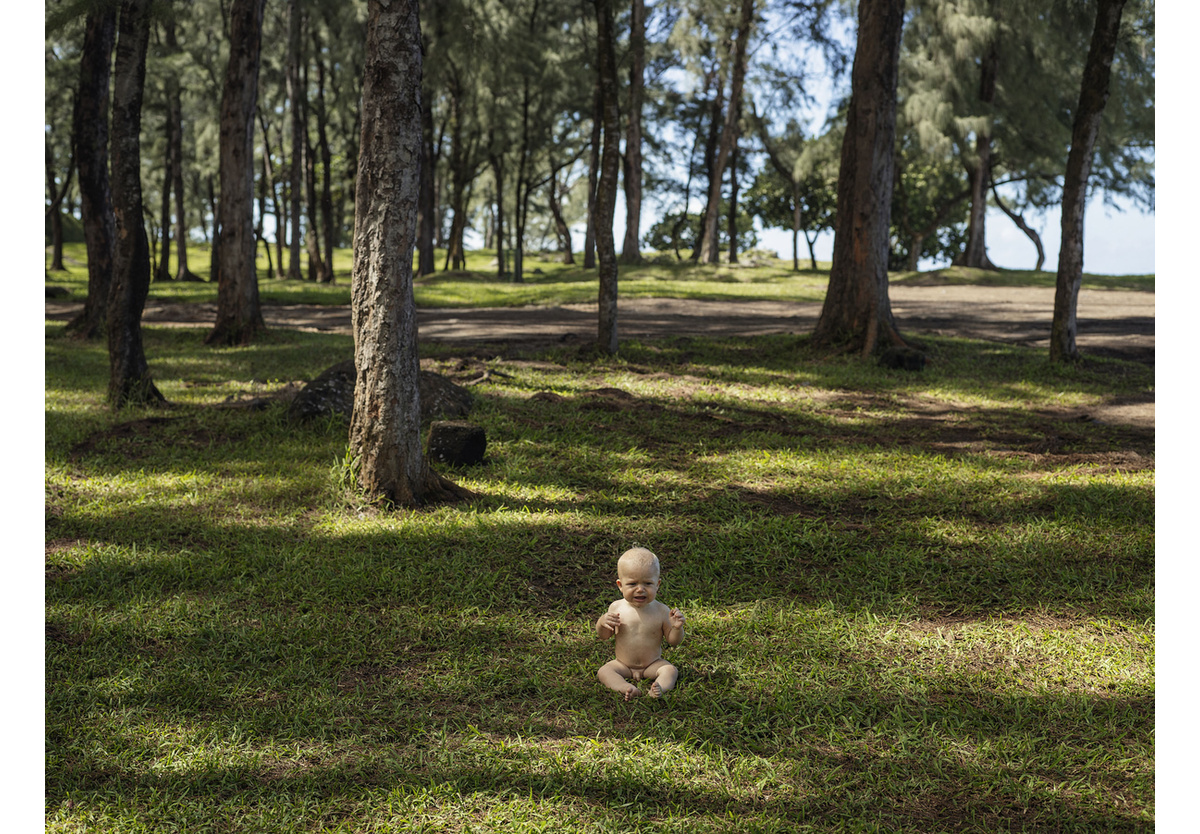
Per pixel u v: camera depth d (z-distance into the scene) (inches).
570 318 859.4
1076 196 514.9
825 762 132.3
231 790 124.4
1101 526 246.1
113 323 386.0
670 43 1461.6
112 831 113.8
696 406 420.8
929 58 1332.4
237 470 301.4
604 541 234.4
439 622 180.7
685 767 129.2
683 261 1620.3
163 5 366.6
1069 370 509.7
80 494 273.4
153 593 195.5
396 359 260.7
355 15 1222.9
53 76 1103.0
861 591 202.2
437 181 2170.3
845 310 575.8
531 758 130.7
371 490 262.1
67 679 153.1
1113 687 156.6
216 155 1515.7
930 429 383.6
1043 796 124.0
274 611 187.6
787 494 282.4
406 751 133.3
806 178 1659.7
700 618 184.1
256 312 663.1
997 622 185.6
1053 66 1275.8
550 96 1437.0
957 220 1918.1
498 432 352.2
